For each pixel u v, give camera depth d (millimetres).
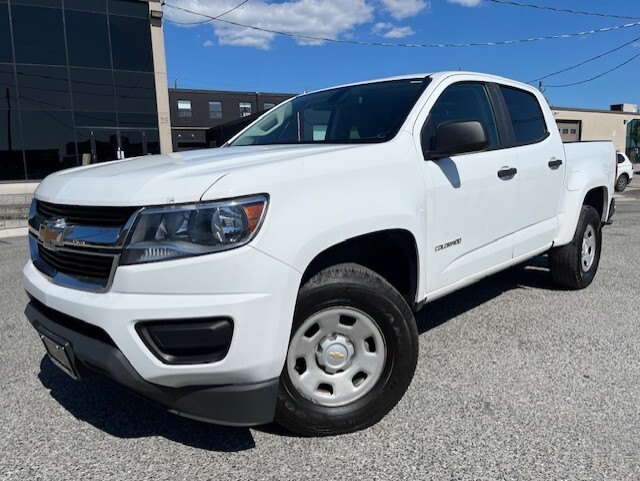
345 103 3594
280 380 2412
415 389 3064
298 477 2285
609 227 10211
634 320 4234
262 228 2133
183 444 2572
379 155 2721
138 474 2334
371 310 2539
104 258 2172
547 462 2342
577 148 4785
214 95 47938
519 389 3045
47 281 2488
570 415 2742
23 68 18953
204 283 2057
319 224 2307
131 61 20719
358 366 2598
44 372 3484
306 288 2408
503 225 3688
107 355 2137
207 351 2123
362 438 2574
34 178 19609
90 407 2982
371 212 2525
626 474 2242
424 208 2906
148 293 2068
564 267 4871
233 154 2850
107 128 20594
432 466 2336
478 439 2539
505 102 3938
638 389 3023
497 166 3553
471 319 4305
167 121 21656
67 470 2379
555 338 3848
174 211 2066
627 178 23109
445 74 3502
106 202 2176
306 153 2615
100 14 19875
